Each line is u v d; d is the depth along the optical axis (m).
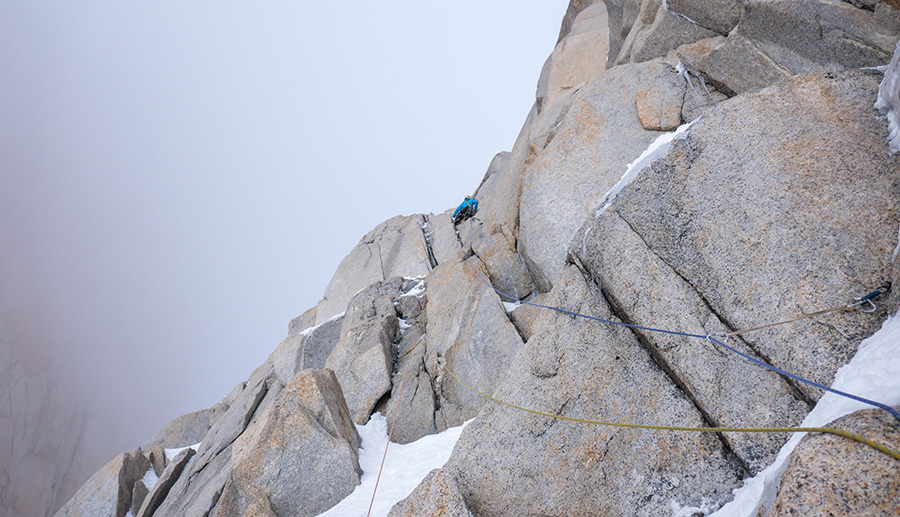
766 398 3.82
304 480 8.42
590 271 5.35
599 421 4.62
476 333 10.73
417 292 14.99
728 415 3.95
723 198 4.68
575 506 4.42
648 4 12.41
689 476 4.03
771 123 4.80
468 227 17.16
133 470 13.25
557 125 12.29
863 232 3.95
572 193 10.53
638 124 10.81
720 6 10.62
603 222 5.31
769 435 3.70
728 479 3.87
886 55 7.48
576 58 18.14
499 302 10.89
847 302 3.73
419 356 11.71
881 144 4.23
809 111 4.70
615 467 4.39
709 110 5.20
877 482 2.32
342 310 17.47
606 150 10.75
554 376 5.06
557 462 4.66
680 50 11.34
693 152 5.05
